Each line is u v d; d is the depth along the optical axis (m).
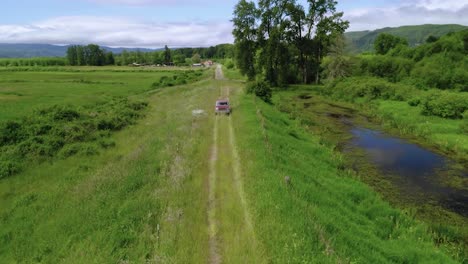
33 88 60.75
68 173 17.95
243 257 9.98
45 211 13.71
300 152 22.44
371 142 27.88
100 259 9.96
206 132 25.16
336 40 65.44
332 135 30.28
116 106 36.47
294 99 53.16
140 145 22.45
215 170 17.33
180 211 12.80
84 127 26.45
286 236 10.36
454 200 17.25
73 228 11.96
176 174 16.42
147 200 13.71
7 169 17.95
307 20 65.06
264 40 65.81
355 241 11.33
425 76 52.25
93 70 122.94
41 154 20.59
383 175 20.62
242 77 84.31
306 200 13.63
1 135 22.33
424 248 12.55
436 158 23.62
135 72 115.06
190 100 42.62
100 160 20.12
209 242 11.12
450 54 61.59
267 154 18.33
